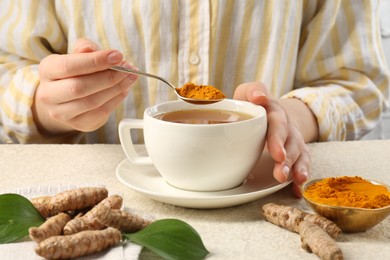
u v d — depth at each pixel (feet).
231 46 2.98
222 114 2.09
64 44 3.11
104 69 2.10
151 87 2.95
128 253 1.67
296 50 3.12
